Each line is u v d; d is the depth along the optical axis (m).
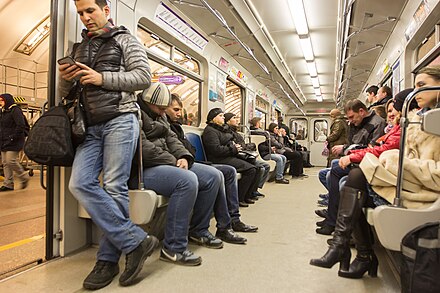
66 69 1.63
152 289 1.73
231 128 4.97
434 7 3.27
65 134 1.70
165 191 2.13
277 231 3.01
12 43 7.39
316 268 2.09
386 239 1.51
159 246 2.55
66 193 2.22
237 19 4.79
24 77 8.16
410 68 4.46
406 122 1.53
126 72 1.78
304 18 5.29
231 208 3.02
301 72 8.92
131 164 1.97
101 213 1.71
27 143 1.71
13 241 2.54
